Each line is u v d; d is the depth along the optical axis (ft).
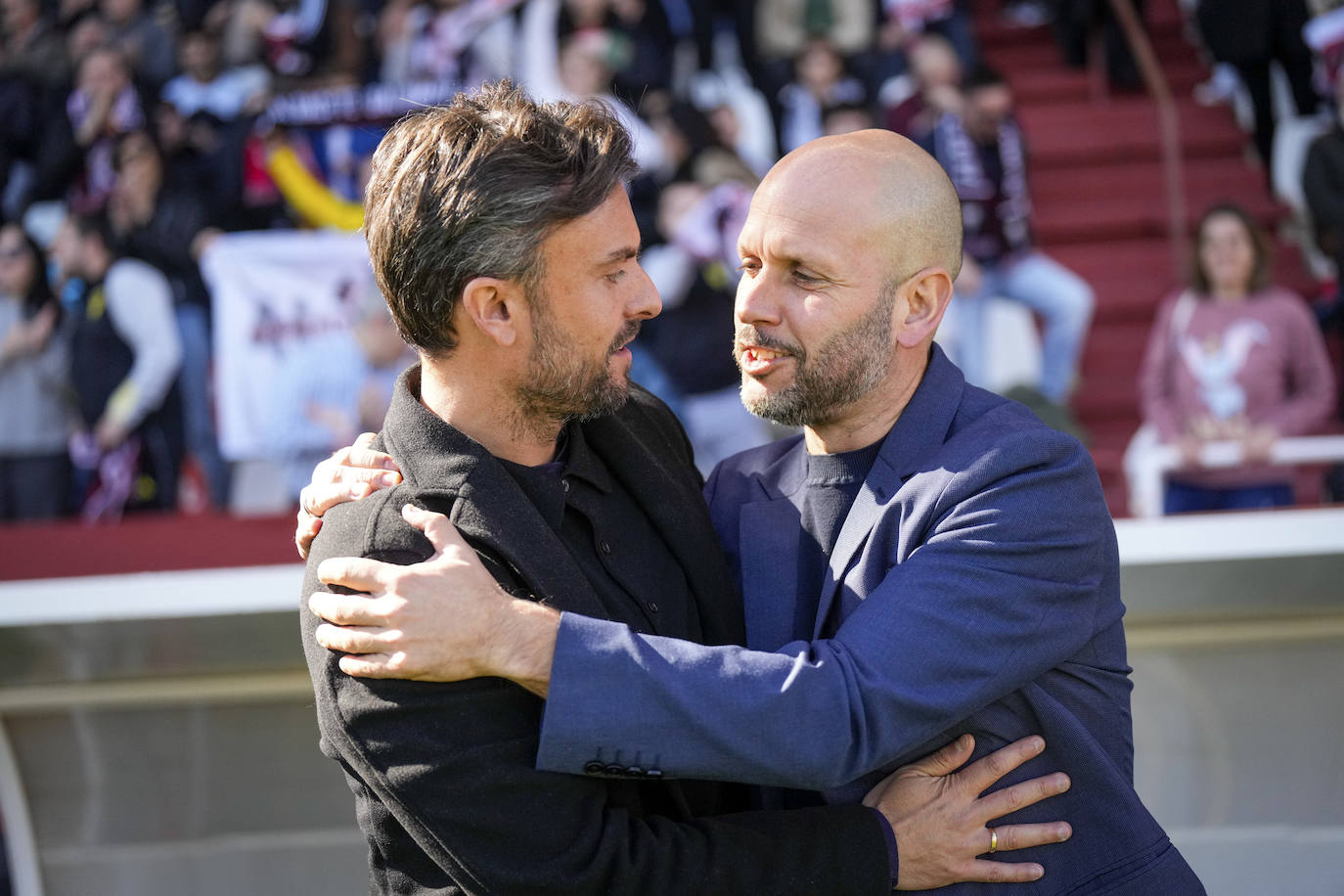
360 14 21.33
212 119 20.63
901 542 6.17
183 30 21.13
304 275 19.77
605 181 5.90
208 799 10.29
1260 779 9.78
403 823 5.62
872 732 5.64
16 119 20.63
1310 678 9.69
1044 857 6.21
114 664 9.83
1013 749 6.18
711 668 5.57
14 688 9.91
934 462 6.31
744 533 6.92
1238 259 17.83
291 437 19.39
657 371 19.04
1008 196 20.59
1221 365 17.69
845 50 21.11
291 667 10.00
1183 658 9.80
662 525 6.55
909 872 6.00
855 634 5.81
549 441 6.38
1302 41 22.03
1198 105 23.98
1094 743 6.28
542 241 5.78
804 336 6.21
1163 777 9.89
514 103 6.08
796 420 6.43
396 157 5.98
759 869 5.74
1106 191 23.21
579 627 5.56
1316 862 9.71
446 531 5.65
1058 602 6.10
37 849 10.28
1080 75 24.64
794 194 6.20
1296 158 22.47
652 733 5.48
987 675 5.88
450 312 5.91
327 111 20.93
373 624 5.42
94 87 20.66
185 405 19.61
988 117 20.84
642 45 21.18
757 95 21.13
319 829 10.32
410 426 6.11
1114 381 21.07
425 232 5.80
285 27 21.21
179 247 19.92
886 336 6.31
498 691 5.62
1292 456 16.84
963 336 20.21
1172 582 9.45
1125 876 6.20
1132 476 17.93
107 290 19.62
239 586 10.14
